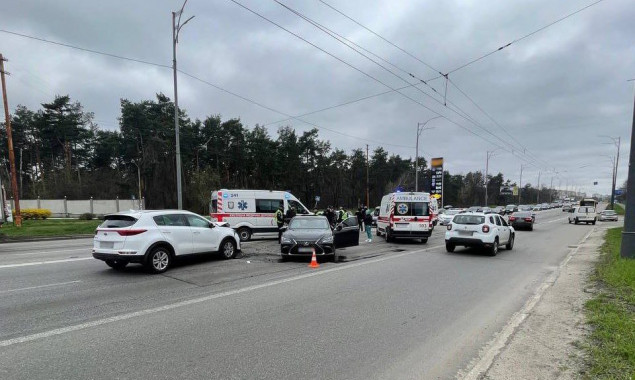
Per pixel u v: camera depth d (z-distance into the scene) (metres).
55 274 9.23
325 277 8.96
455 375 3.98
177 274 9.27
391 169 88.19
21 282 8.30
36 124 63.12
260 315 5.92
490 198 129.62
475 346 4.78
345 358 4.36
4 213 23.06
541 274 9.84
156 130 58.31
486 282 8.70
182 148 56.25
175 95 20.67
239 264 10.83
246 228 17.52
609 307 5.96
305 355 4.43
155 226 9.55
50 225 26.48
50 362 4.21
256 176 63.81
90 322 5.58
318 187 71.31
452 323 5.66
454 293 7.55
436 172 53.22
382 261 11.72
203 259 11.70
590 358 4.17
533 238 20.94
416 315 6.02
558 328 5.26
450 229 14.08
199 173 52.41
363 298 7.02
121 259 8.98
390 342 4.87
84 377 3.87
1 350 4.54
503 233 14.61
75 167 69.19
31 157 69.62
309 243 11.16
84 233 22.55
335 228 13.37
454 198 102.44
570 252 14.62
